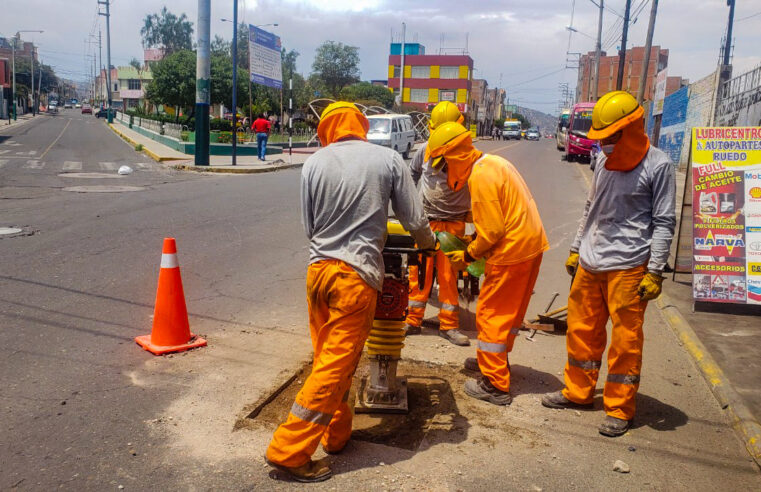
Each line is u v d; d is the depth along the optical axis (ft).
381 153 10.20
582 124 90.07
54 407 11.82
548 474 10.28
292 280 21.80
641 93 75.82
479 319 13.01
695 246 20.22
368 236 9.99
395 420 12.34
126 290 19.51
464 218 16.43
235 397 12.55
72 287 19.48
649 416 12.60
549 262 26.66
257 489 9.51
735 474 10.51
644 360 15.81
